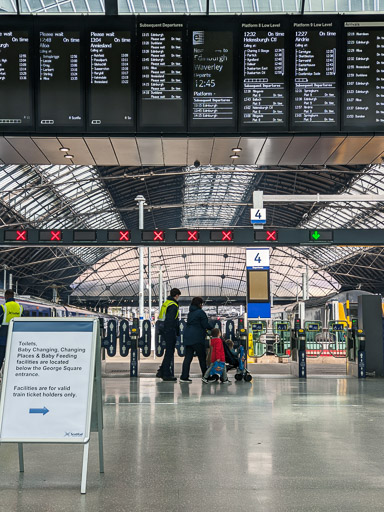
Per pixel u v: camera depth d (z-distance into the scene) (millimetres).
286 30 11820
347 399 10922
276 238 18391
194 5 12414
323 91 11805
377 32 11844
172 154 13320
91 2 12391
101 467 5375
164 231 18438
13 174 38906
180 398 11023
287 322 19219
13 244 18328
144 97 11734
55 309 37969
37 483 5027
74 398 5195
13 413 5184
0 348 12727
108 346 17734
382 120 11797
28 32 11750
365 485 4840
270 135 11883
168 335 15023
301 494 4582
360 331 16531
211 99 11773
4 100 11719
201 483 4922
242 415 8758
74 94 11734
